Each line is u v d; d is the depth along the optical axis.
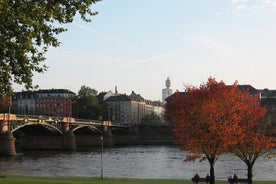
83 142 177.75
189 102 43.88
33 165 79.88
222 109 43.97
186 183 44.97
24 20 23.02
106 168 76.56
